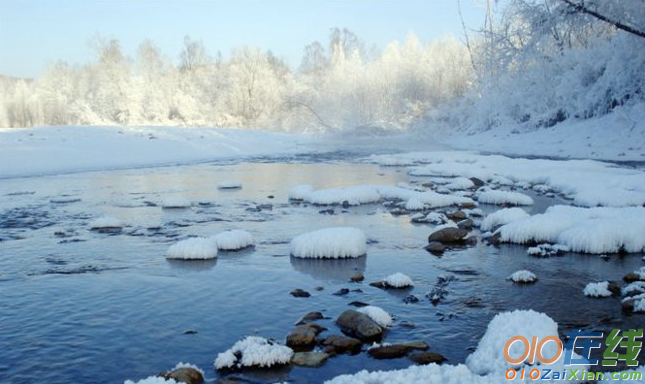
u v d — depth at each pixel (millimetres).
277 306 7926
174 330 7105
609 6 24875
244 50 76500
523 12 27344
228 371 5941
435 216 14094
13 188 20906
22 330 7180
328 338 6590
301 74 85000
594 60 34500
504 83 42625
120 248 11523
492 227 12852
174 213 15516
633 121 30609
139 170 27438
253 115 73375
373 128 57781
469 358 6043
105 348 6598
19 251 11328
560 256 10516
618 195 15156
